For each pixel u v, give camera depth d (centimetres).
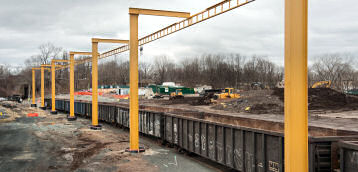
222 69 8712
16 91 8988
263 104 3206
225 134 978
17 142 1653
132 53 1390
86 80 10300
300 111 603
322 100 3141
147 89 6838
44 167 1120
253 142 829
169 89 7025
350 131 944
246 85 7625
